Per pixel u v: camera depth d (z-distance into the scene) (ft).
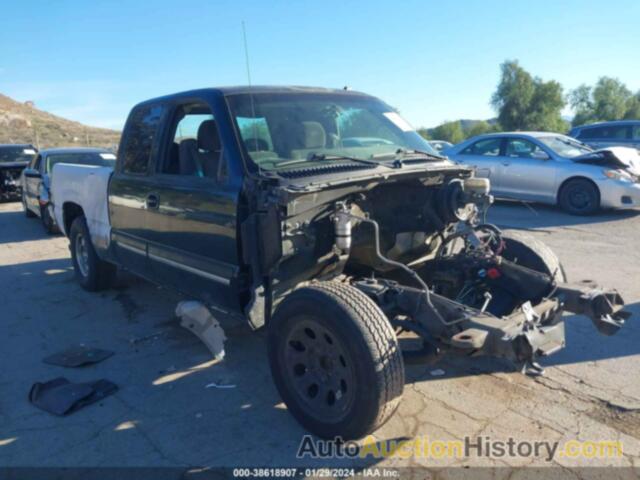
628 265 22.84
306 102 14.51
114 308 19.53
